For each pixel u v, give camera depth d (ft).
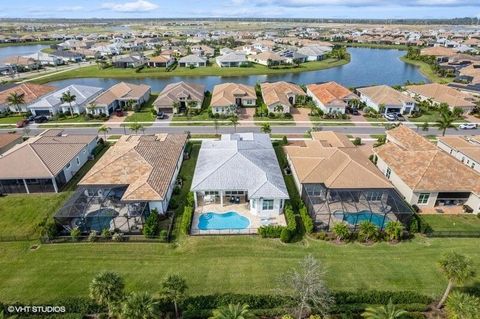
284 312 86.17
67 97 253.03
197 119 255.70
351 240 118.01
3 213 135.95
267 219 131.95
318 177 141.59
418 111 271.08
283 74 459.73
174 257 110.22
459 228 126.41
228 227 127.13
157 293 94.27
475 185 136.67
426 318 85.76
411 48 626.64
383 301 88.99
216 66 497.46
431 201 139.13
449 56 519.60
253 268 104.73
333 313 86.38
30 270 104.58
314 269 84.58
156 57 503.20
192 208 134.62
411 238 119.65
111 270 104.27
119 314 75.15
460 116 262.06
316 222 127.03
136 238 119.55
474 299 77.30
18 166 148.87
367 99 294.25
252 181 138.21
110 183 139.13
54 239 118.93
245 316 75.97
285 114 261.44
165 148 169.78
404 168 149.48
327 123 248.73
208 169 144.87
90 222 126.72
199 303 87.76
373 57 607.78
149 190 131.85
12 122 250.78
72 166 165.58
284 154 187.83
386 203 131.95
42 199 146.41
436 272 102.94
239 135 188.96
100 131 226.38
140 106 286.25
